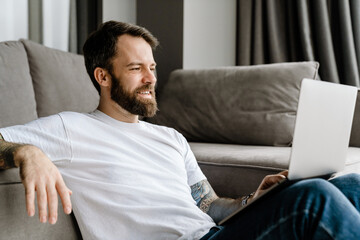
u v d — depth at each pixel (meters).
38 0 2.25
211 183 1.58
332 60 2.54
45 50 1.78
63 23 2.34
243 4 2.77
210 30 2.86
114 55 1.16
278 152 1.60
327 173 1.02
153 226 0.98
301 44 2.60
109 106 1.17
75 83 1.85
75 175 1.00
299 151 0.86
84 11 2.46
